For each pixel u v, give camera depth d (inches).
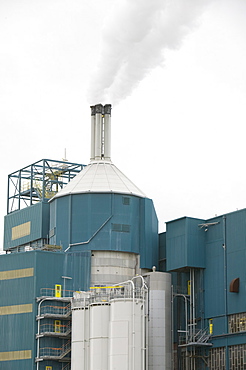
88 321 4648.1
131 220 5226.4
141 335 4559.5
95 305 4626.0
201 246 4928.6
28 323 4867.1
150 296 4849.9
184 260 4869.6
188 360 4840.1
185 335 4921.3
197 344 4692.4
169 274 4928.6
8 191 5994.1
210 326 4778.5
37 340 4820.4
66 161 5940.0
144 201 5290.4
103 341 4566.9
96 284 5073.8
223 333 4667.8
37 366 4778.5
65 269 5029.5
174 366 4889.3
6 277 5019.7
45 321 4849.9
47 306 4872.0
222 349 4660.4
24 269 4975.4
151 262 5236.2
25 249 5413.4
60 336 4845.0
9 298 4972.9
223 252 4790.8
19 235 5733.3
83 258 5098.4
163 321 4817.9
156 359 4753.9
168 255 5002.5
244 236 4665.4
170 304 4877.0
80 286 5044.3
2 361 4894.2
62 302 4911.4
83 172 5398.6
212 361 4704.7
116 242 5152.6
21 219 5748.0
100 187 5226.4
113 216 5191.9
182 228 4933.6
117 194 5226.4
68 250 5147.6
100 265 5118.1
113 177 5315.0
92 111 5516.7
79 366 4603.8
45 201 5605.3
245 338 4515.3
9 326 4926.2
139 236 5251.0
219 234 4852.4
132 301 4576.8
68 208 5236.2
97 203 5201.8
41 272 4953.3
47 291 4938.5
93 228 5162.4
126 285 4707.2
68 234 5187.0
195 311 4877.0
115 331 4534.9
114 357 4500.5
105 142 5477.4
